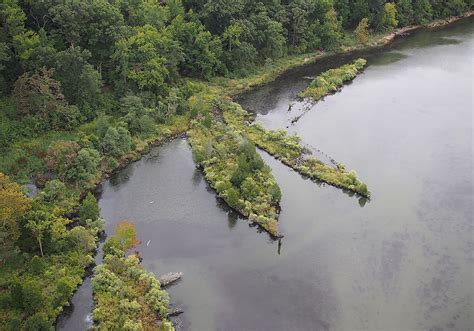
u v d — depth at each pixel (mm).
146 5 117438
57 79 96438
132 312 61562
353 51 151375
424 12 171125
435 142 101312
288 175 90938
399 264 71500
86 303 63750
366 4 157000
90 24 102938
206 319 62406
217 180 86062
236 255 72562
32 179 83188
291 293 66438
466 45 152750
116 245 70500
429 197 85250
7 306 59438
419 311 64438
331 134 104375
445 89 123875
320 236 76500
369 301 65562
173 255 72125
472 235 76938
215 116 109250
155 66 106438
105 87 108000
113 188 86250
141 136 98688
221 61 128375
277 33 135125
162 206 82062
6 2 94938
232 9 125500
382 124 108188
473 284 68438
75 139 90625
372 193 86188
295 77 133125
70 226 75812
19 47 94438
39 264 65125
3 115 91938
